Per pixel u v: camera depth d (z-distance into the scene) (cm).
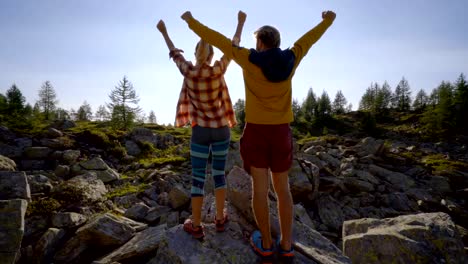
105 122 5253
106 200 905
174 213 863
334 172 1595
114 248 572
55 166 1427
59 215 673
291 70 292
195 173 349
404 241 509
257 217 312
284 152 305
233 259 335
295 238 395
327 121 9169
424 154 3052
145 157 1967
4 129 1869
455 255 513
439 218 605
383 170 1723
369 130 6738
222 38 291
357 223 661
